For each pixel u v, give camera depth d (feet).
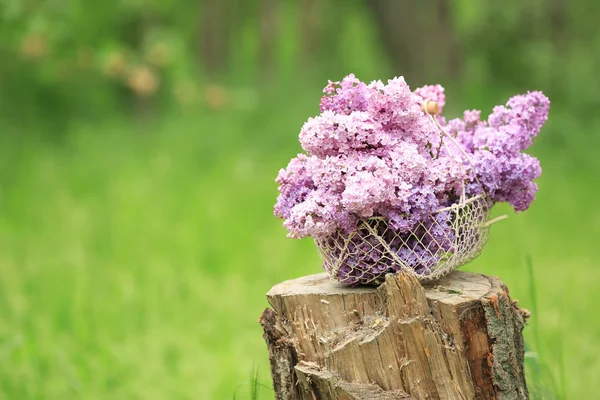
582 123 54.60
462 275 13.55
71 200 39.91
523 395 12.52
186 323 25.20
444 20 59.52
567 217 37.47
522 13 65.05
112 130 51.75
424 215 12.19
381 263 12.52
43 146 49.88
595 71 63.87
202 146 48.34
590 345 22.57
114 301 26.61
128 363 22.12
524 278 28.40
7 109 53.06
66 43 55.31
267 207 38.65
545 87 61.77
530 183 13.20
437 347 11.87
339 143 12.19
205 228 34.94
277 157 47.29
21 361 21.58
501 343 12.16
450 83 56.08
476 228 12.88
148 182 42.11
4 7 52.19
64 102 55.93
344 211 11.99
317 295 12.69
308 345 12.59
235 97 54.54
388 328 12.01
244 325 25.38
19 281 28.17
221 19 72.13
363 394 11.78
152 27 61.67
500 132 13.02
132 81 54.29
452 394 11.90
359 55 80.74
